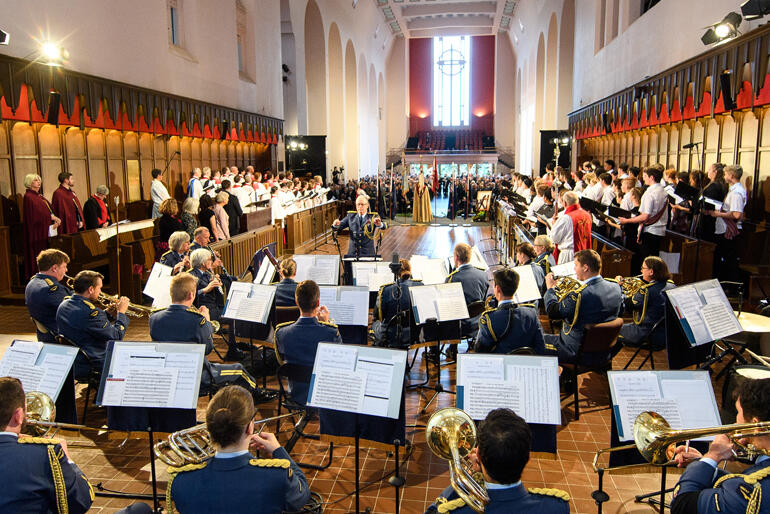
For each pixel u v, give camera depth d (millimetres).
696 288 4629
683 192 7734
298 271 6750
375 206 22516
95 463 4473
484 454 2182
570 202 8258
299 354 4367
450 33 45812
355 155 34781
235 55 18609
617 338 5656
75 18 10531
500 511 2162
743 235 9344
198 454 3072
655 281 5637
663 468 3223
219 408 2494
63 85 10031
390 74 47500
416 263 6730
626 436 3143
